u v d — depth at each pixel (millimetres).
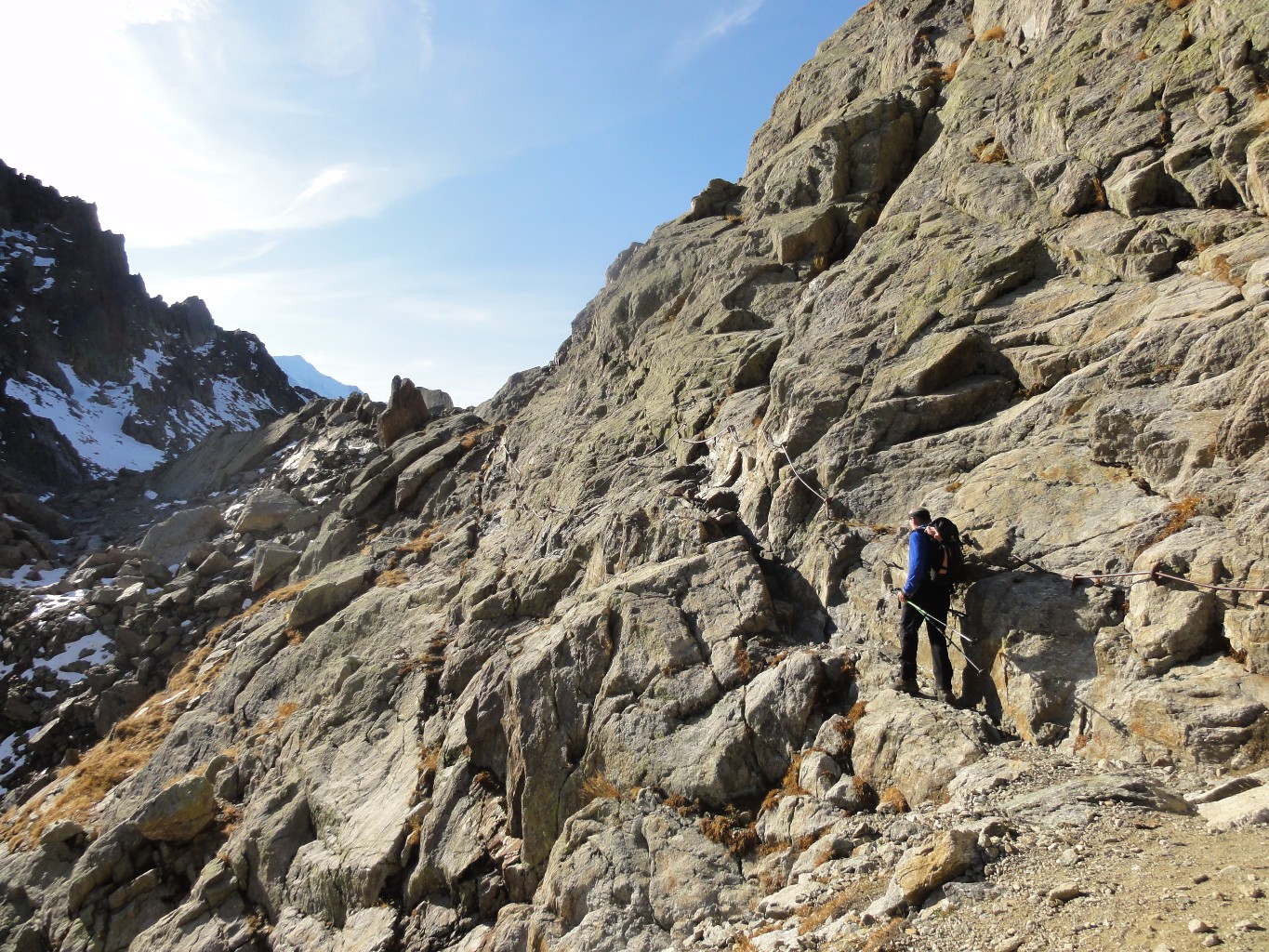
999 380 12422
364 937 12250
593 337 27562
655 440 19125
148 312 79562
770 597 11672
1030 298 13148
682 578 12562
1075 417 10750
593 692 11992
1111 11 16156
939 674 9055
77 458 55969
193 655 25250
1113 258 12344
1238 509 8031
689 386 19078
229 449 42375
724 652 11180
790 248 20438
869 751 8828
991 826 6461
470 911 11734
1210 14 13508
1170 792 6488
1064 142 14766
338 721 17203
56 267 72125
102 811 19547
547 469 22531
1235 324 9398
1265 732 6625
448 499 26109
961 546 9883
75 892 15969
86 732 24328
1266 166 10844
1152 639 7695
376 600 20875
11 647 28016
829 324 15961
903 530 11117
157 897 15891
